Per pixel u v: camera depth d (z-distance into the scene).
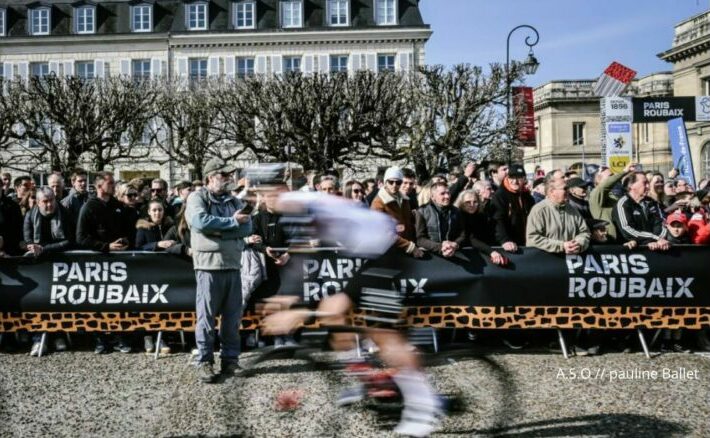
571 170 11.51
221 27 41.47
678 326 6.93
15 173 37.19
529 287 6.89
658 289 6.91
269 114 27.16
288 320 4.50
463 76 26.45
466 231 7.15
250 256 6.87
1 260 7.04
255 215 6.89
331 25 41.41
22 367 6.57
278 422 4.39
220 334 6.36
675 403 5.30
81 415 5.12
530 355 6.93
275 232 6.82
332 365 4.39
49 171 34.88
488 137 25.88
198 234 6.21
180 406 5.33
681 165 13.09
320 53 41.28
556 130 59.91
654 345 7.23
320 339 4.44
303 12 41.47
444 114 26.42
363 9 41.72
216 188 6.32
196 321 6.43
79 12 41.78
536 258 6.90
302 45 41.31
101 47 41.50
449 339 4.66
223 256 6.20
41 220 7.13
